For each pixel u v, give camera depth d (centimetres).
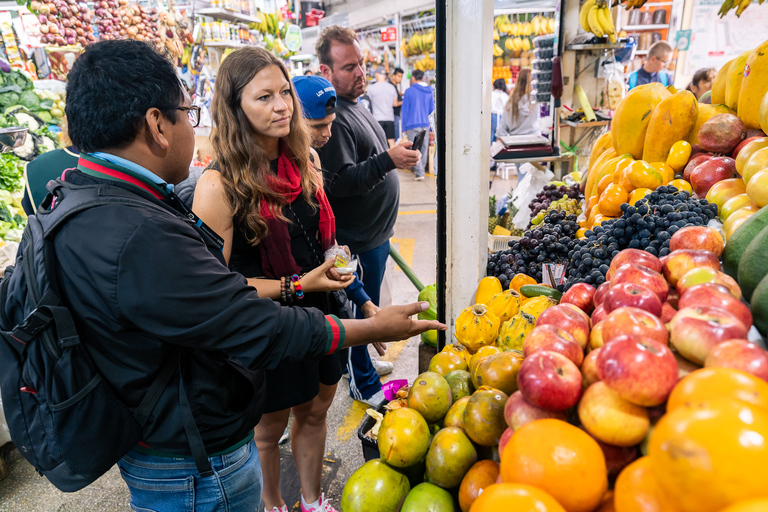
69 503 204
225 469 108
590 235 122
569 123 295
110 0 379
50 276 84
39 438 89
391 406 114
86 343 88
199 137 390
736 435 41
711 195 115
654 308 69
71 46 382
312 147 199
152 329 85
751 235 82
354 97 229
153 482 104
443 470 82
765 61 120
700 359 57
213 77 414
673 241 94
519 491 55
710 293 65
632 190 137
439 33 118
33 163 176
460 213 133
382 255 251
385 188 236
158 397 94
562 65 297
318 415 167
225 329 88
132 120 88
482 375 90
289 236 142
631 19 407
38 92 387
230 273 93
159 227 84
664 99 142
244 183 129
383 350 189
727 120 128
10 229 301
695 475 41
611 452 60
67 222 85
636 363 54
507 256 155
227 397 103
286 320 96
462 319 120
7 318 89
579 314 80
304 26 971
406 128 770
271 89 128
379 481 88
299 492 204
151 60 89
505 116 358
